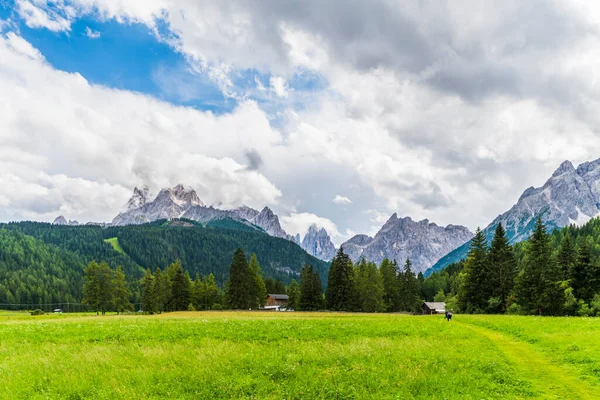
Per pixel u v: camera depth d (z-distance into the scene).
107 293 102.31
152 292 101.06
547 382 16.38
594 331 27.09
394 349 21.88
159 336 25.86
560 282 64.25
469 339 27.36
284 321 38.50
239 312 81.12
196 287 116.81
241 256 101.06
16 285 179.25
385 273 112.06
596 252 140.12
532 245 67.12
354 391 14.39
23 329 28.86
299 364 18.27
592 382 16.08
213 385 15.05
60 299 184.62
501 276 73.94
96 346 22.17
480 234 79.06
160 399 13.76
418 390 14.78
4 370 16.89
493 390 15.09
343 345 23.03
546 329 30.05
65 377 15.90
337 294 96.31
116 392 14.21
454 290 154.12
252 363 17.94
